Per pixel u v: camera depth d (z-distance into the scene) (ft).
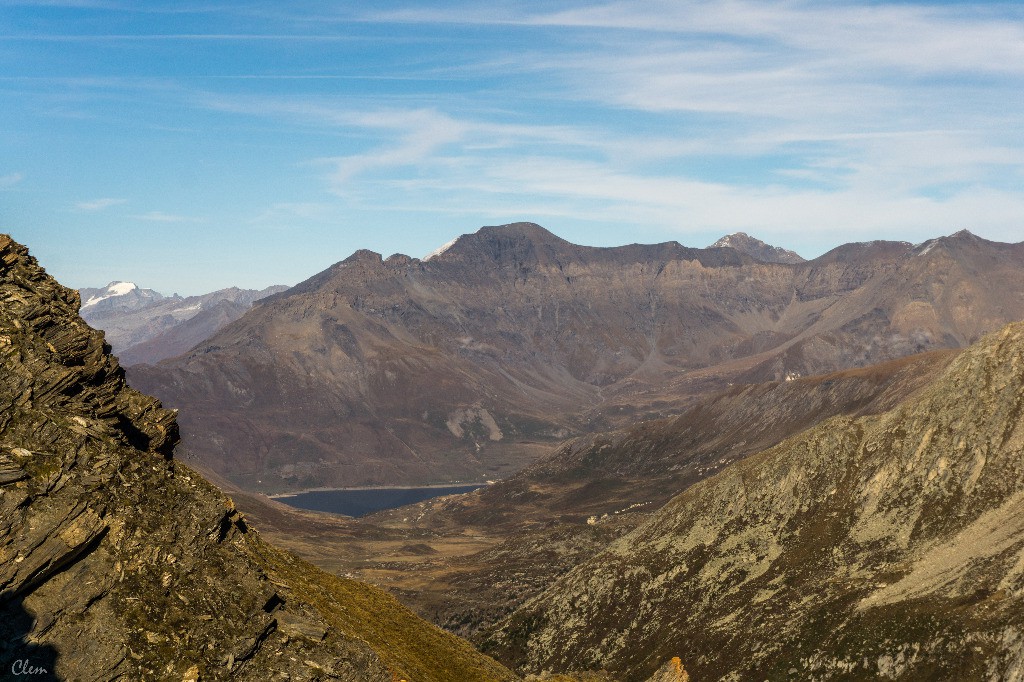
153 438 224.74
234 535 224.53
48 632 169.48
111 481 196.95
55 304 222.28
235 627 195.21
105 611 177.47
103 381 224.33
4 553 168.35
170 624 184.24
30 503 176.86
